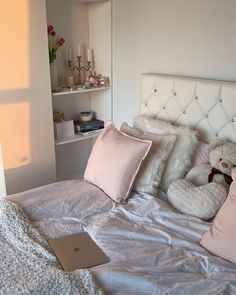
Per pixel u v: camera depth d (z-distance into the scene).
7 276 1.29
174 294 1.21
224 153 1.87
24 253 1.45
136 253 1.44
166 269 1.35
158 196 2.03
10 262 1.38
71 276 1.27
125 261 1.40
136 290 1.25
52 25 2.82
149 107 2.53
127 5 2.65
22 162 2.54
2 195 2.57
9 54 2.28
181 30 2.30
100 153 2.11
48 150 2.68
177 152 2.11
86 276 1.27
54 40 2.80
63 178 3.19
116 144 2.06
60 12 2.85
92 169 2.14
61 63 2.98
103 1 2.83
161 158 2.07
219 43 2.09
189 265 1.38
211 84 2.05
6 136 2.41
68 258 1.45
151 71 2.60
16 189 2.56
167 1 2.34
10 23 2.23
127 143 2.02
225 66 2.09
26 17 2.29
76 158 3.33
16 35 2.28
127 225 1.68
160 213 1.77
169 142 2.10
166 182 2.10
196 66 2.27
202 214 1.73
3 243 1.52
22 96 2.41
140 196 2.00
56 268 1.35
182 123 2.30
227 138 2.04
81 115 3.15
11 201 1.86
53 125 2.73
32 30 2.34
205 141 2.17
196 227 1.65
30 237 1.57
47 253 1.46
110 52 2.92
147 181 2.04
